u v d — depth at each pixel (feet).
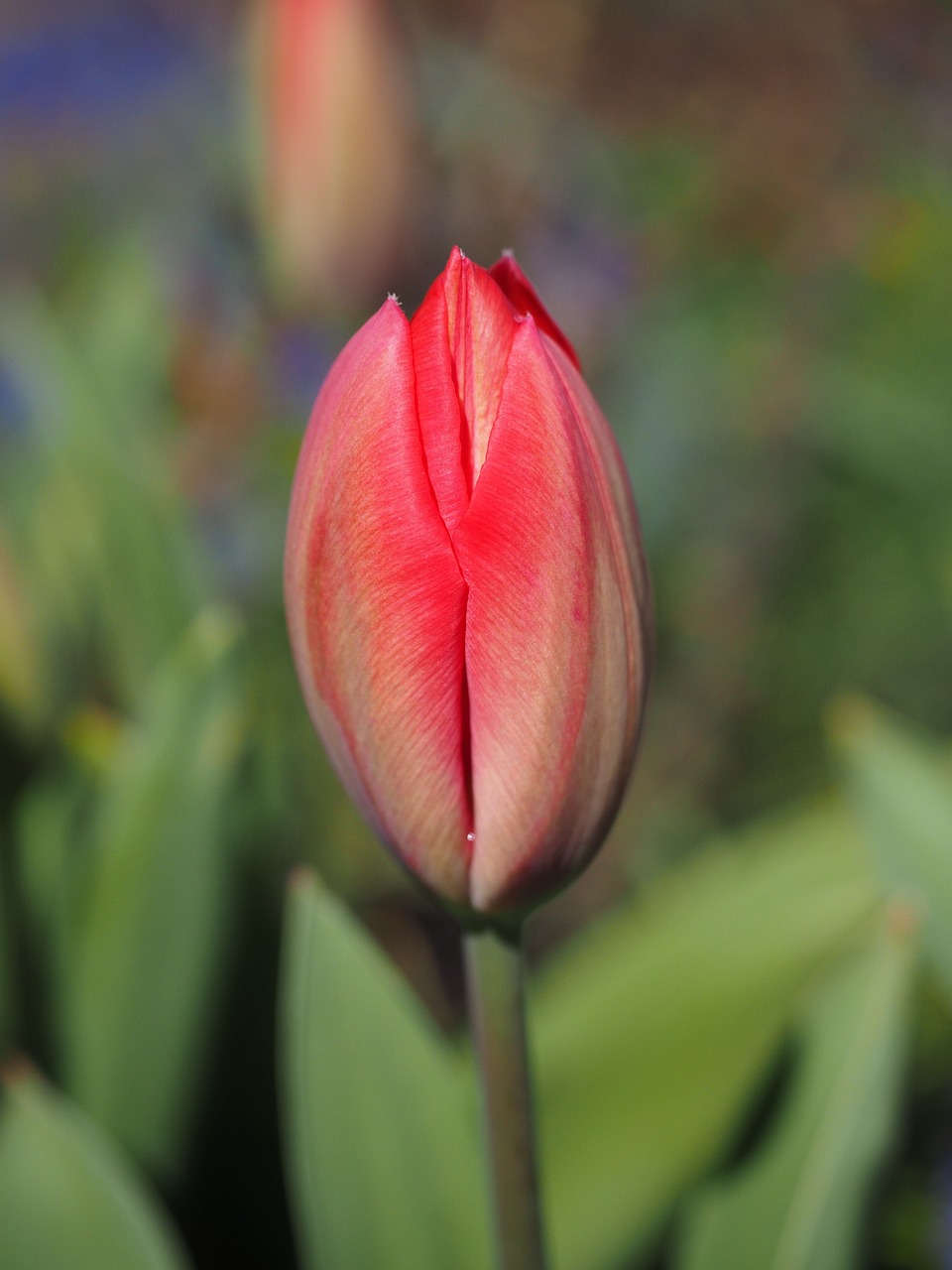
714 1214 1.01
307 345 1.84
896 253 2.31
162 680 1.31
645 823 2.03
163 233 2.42
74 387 1.48
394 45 1.49
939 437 2.10
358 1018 0.94
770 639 2.15
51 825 1.25
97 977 1.07
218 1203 1.11
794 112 3.27
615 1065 1.01
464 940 0.77
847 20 3.51
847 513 2.18
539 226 2.62
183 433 1.98
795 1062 1.01
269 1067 1.10
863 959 1.01
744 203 2.79
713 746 2.11
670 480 2.25
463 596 0.72
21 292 2.50
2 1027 1.08
